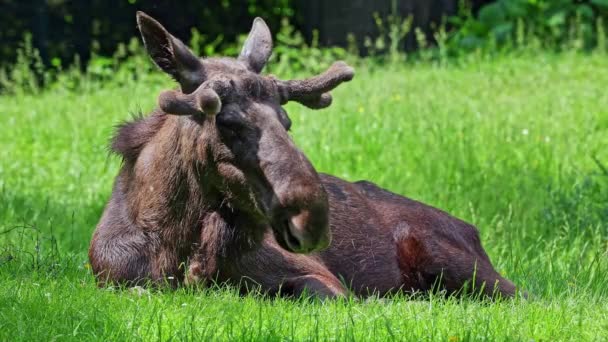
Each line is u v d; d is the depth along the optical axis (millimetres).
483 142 38969
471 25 69188
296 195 19422
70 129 44812
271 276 22656
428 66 62406
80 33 68500
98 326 18859
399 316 19906
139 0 69688
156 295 21297
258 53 22312
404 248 25141
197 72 21266
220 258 22141
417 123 41219
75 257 25312
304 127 40875
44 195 34562
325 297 21906
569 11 69250
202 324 18984
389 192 26438
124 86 57438
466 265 24984
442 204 32562
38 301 19938
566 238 28422
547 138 39031
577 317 20375
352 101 46250
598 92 50094
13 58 66938
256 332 18594
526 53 62938
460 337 18594
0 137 44938
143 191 22656
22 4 67312
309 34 71938
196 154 21391
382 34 64688
